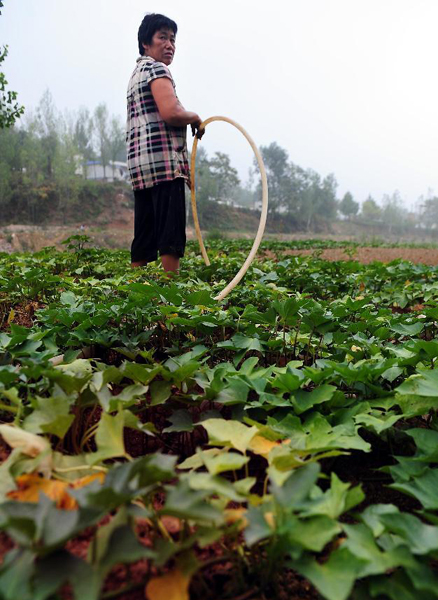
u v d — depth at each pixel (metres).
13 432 1.19
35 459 1.12
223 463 1.09
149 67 4.07
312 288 4.50
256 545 1.03
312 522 0.92
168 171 4.16
